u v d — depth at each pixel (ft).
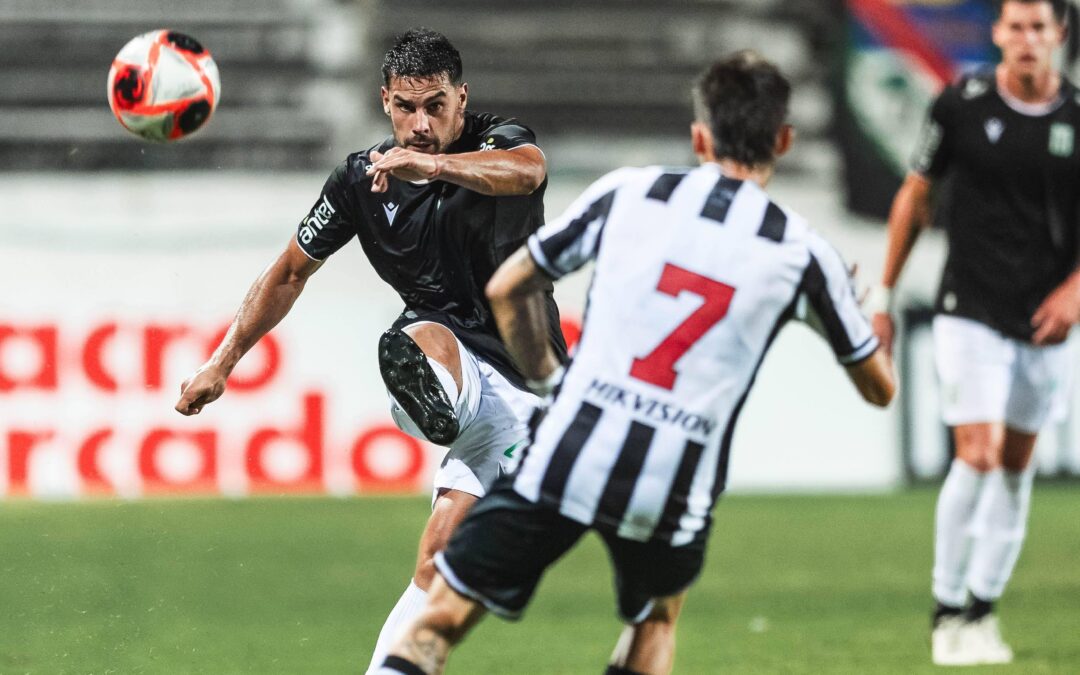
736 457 128.67
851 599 82.69
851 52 146.20
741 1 168.14
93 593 81.15
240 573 89.10
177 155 155.74
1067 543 103.96
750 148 37.58
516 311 39.19
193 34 161.58
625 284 37.17
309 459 119.96
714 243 36.94
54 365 116.47
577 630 73.67
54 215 134.31
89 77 158.71
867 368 38.04
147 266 128.88
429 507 117.50
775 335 37.32
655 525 36.88
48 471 116.37
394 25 163.94
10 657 64.13
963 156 65.67
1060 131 64.95
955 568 64.34
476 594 37.29
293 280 49.85
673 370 36.70
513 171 45.60
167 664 63.41
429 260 49.75
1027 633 72.13
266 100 159.63
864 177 146.41
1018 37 64.75
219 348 48.60
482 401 49.57
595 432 36.70
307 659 65.21
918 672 61.36
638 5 168.45
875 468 129.70
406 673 37.01
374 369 120.88
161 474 117.60
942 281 67.62
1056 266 66.08
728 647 68.03
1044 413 66.13
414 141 47.03
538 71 165.37
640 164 161.99
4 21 160.04
